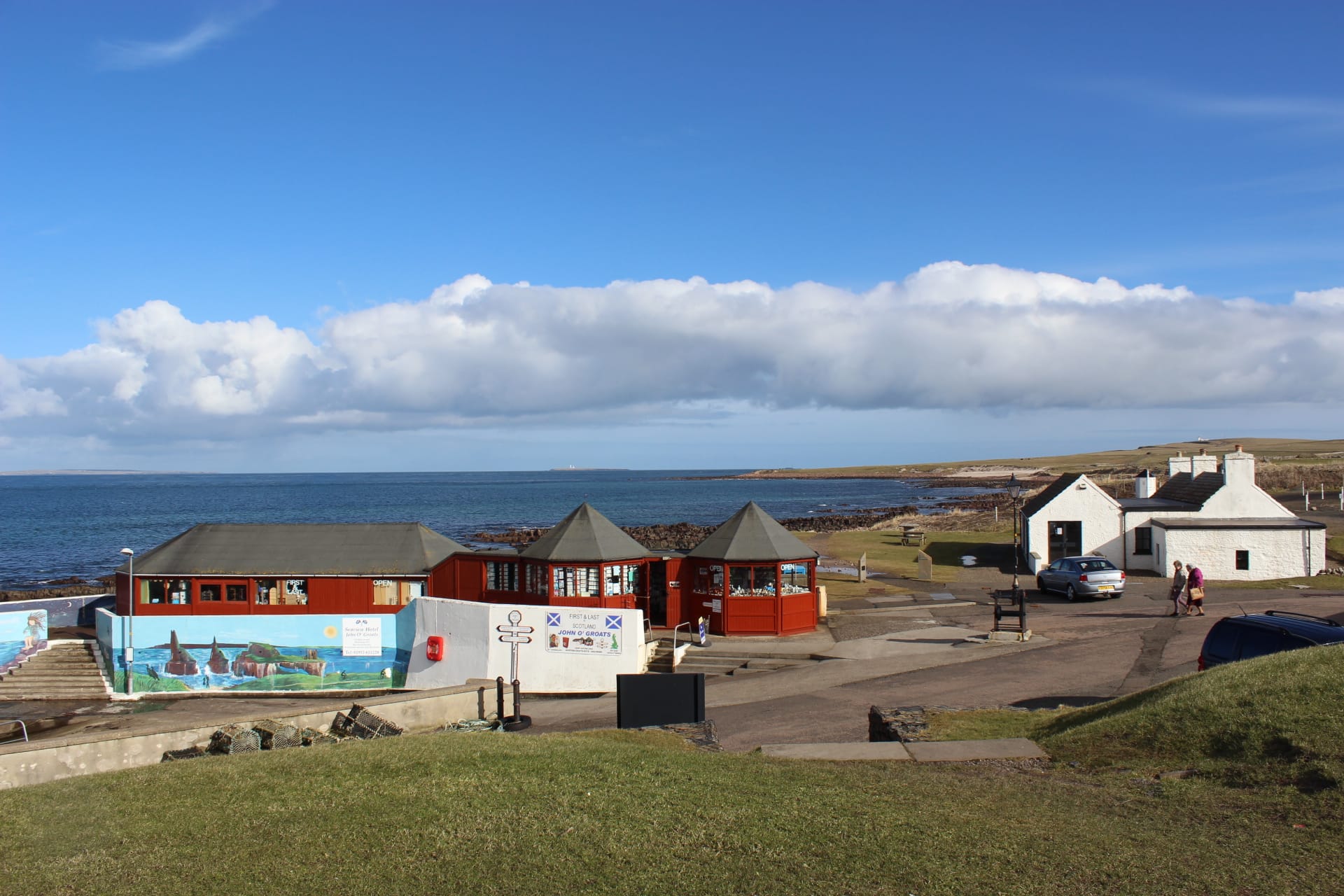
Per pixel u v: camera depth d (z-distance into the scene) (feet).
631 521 416.67
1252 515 141.08
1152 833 30.78
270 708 98.07
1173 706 43.39
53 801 38.11
